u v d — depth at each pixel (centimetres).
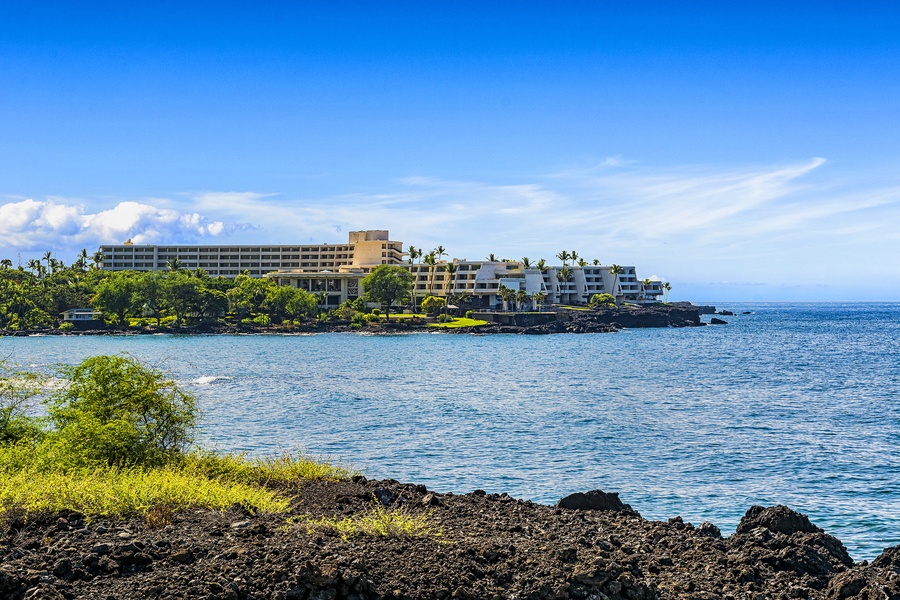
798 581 1677
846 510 3166
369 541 1691
